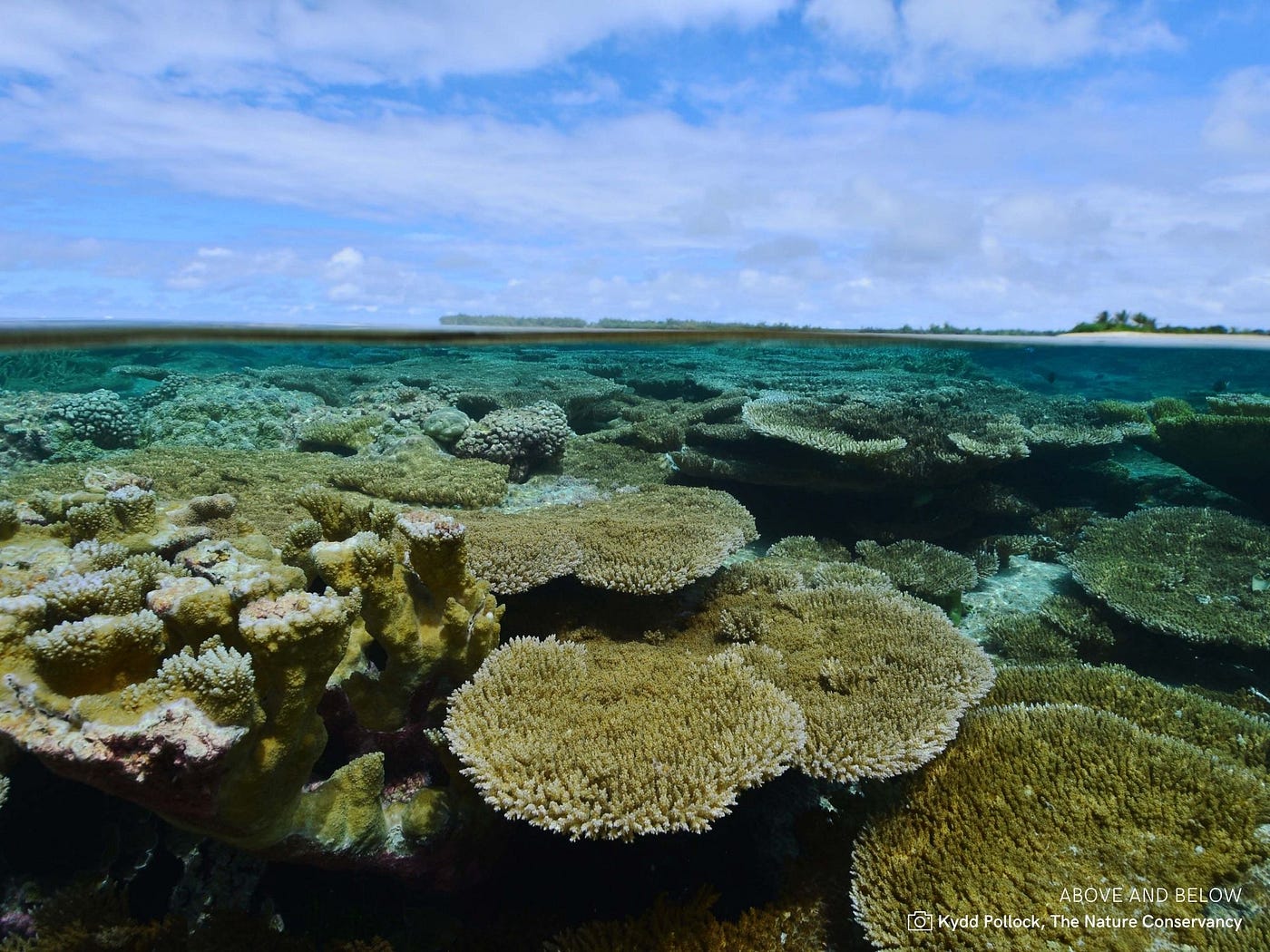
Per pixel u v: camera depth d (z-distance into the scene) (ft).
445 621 11.40
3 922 11.45
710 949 10.36
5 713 6.66
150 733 6.63
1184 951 8.99
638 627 16.60
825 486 30.76
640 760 10.24
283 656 7.80
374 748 12.57
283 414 38.37
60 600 7.88
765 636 15.78
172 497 23.04
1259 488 30.94
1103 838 10.77
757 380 49.37
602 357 49.42
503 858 12.61
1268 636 19.67
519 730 10.73
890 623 15.58
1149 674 20.90
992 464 29.71
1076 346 37.45
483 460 31.71
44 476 24.07
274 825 8.75
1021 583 26.30
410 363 50.52
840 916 10.96
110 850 12.36
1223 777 11.69
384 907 12.13
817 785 14.08
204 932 10.46
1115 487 34.55
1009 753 12.41
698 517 21.94
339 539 12.91
